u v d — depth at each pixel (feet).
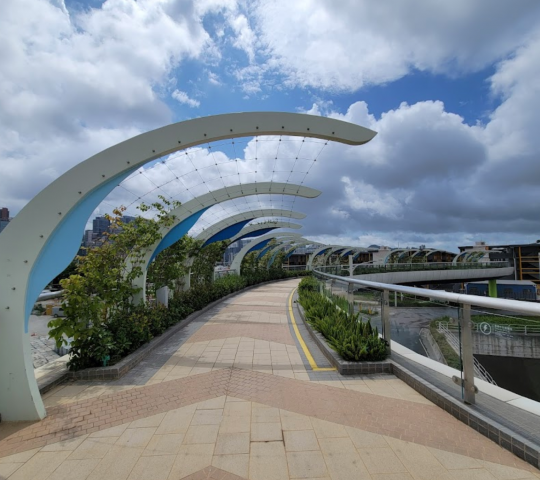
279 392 12.58
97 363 14.84
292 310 34.63
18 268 11.07
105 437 9.61
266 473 7.86
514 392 9.95
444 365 11.57
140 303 22.34
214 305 37.99
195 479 7.72
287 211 49.14
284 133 16.26
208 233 40.14
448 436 9.19
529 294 133.08
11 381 10.69
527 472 7.64
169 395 12.53
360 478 7.62
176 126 15.24
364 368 14.40
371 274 90.02
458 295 10.30
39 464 8.42
